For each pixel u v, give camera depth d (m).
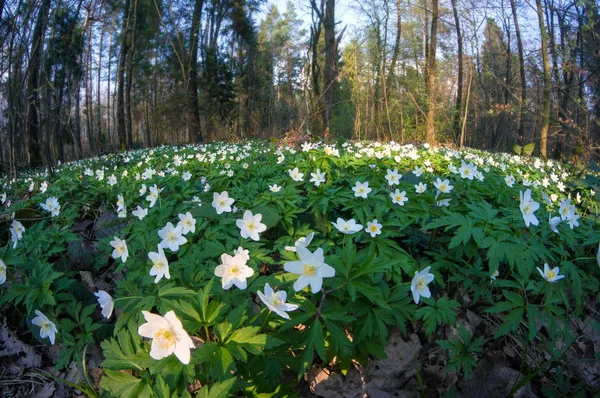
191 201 4.23
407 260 2.95
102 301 2.27
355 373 2.65
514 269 3.26
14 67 7.80
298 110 26.19
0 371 2.79
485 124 28.94
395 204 3.62
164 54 31.36
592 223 4.14
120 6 21.59
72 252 3.87
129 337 2.15
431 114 17.67
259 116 26.34
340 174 4.86
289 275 2.51
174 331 1.72
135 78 34.91
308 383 2.61
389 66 20.86
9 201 6.07
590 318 3.24
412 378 2.66
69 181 5.88
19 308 3.27
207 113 29.86
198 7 21.66
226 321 2.04
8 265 3.08
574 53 11.85
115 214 4.46
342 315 2.28
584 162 10.16
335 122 19.78
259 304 2.98
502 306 2.62
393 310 2.50
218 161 7.39
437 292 3.23
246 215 2.74
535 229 3.39
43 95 8.64
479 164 7.25
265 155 8.31
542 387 2.67
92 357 2.79
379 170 5.13
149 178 5.70
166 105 31.09
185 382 1.87
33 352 2.91
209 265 2.83
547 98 12.88
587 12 10.84
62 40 11.01
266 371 2.19
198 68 29.11
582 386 2.61
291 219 3.58
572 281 3.08
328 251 3.19
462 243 3.23
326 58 14.69
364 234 3.24
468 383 2.62
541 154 14.14
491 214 3.00
